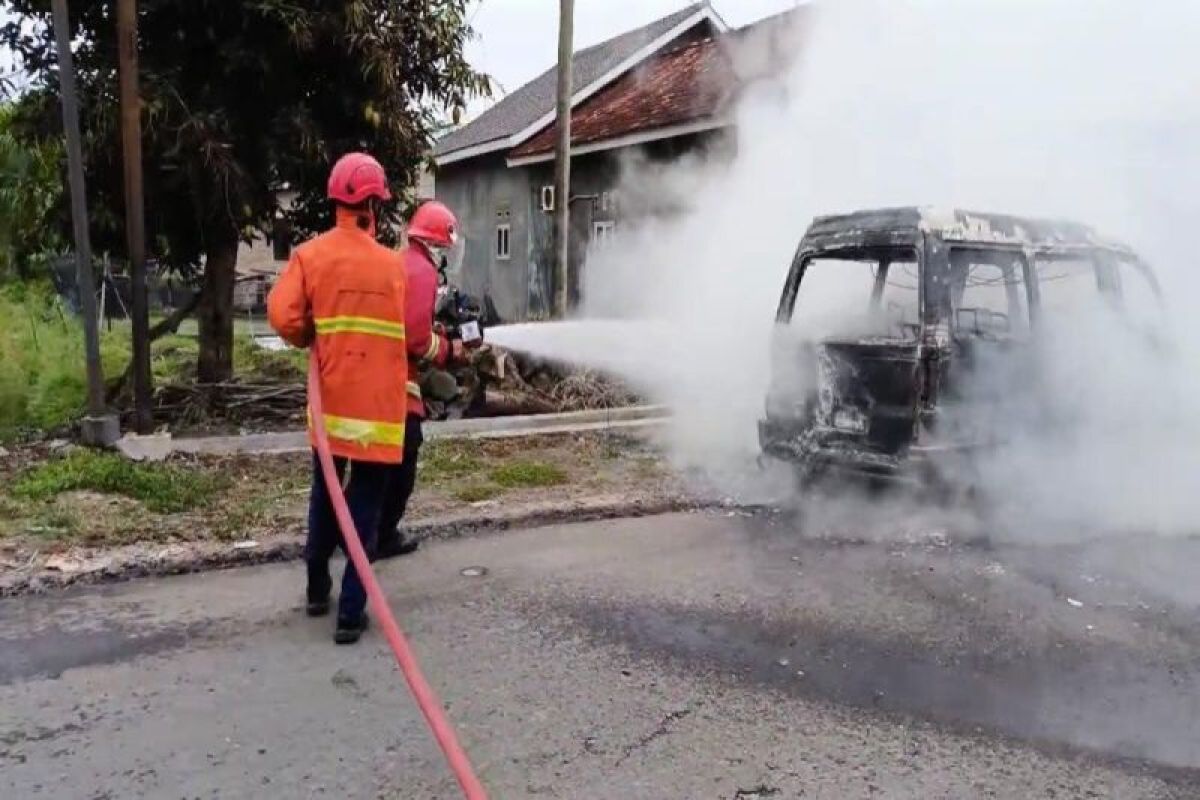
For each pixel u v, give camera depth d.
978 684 3.45
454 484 6.04
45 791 2.72
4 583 4.26
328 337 3.76
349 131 7.88
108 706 3.23
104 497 5.46
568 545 5.05
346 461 3.97
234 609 4.12
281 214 8.14
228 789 2.73
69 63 5.86
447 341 4.63
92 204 7.04
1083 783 2.81
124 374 7.57
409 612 4.10
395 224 8.24
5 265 9.55
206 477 5.87
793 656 3.67
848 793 2.74
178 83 7.08
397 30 7.71
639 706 3.26
